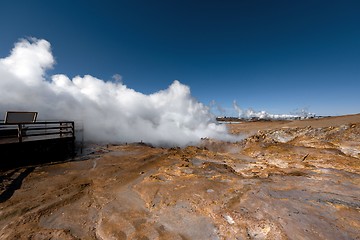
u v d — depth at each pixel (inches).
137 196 248.4
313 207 196.2
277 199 216.7
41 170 334.0
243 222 176.2
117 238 165.6
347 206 195.0
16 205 213.3
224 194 235.5
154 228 177.9
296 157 423.8
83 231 177.9
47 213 203.5
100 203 229.1
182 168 355.3
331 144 481.7
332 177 290.4
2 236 165.3
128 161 415.2
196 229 173.8
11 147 347.3
